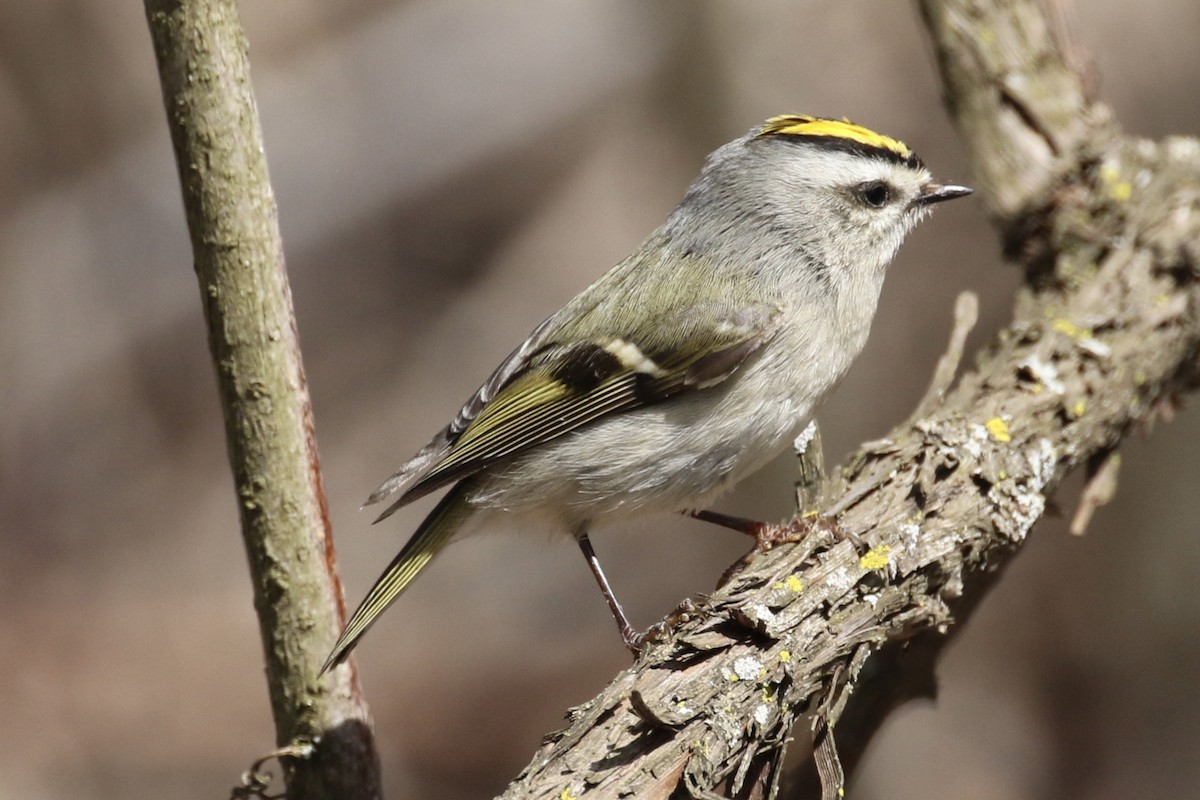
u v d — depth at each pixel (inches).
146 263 590.9
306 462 220.7
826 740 199.3
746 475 255.3
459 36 587.2
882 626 211.8
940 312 506.3
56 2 586.2
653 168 569.9
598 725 187.0
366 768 228.7
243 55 207.3
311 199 588.4
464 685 519.2
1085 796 452.4
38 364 582.6
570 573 561.6
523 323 593.9
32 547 567.8
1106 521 472.4
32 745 481.7
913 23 527.5
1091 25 534.9
